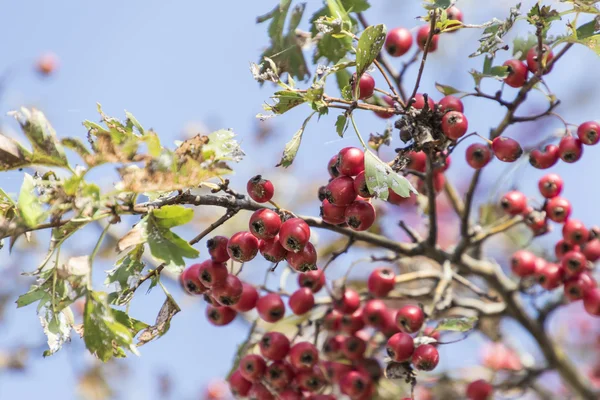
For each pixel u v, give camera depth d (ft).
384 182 1.95
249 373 2.21
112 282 1.98
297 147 1.97
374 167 1.95
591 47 2.09
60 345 1.95
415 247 2.27
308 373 2.20
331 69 1.98
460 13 2.26
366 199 2.01
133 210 1.92
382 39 1.97
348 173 1.99
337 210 2.00
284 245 1.98
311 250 2.00
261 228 1.99
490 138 2.17
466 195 2.27
